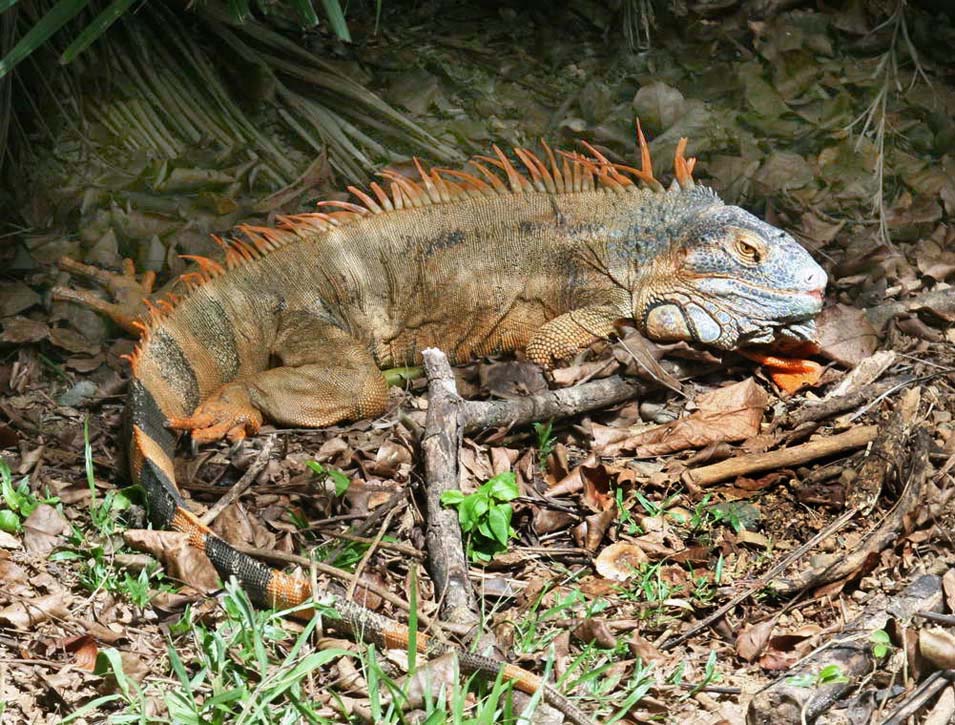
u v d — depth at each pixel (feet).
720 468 5.60
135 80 6.61
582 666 5.16
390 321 5.97
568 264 5.97
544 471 5.65
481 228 5.98
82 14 6.56
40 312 6.07
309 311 5.89
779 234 5.86
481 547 5.42
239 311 5.83
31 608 5.18
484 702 5.02
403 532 5.47
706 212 5.92
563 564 5.42
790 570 5.37
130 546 5.34
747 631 5.20
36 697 5.05
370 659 4.98
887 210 6.53
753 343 5.89
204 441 5.65
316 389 5.76
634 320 5.94
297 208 6.44
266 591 5.23
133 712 5.00
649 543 5.44
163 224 6.32
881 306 6.07
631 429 5.76
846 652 5.12
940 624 5.16
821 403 5.77
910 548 5.38
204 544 5.30
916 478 5.45
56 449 5.68
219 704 4.95
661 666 5.16
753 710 4.99
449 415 5.56
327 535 5.45
